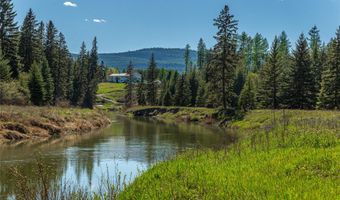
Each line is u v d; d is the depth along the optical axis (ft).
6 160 75.87
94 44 412.57
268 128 94.48
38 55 283.59
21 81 220.64
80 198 36.50
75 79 345.92
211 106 279.08
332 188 31.32
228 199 31.48
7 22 250.16
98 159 80.74
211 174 40.01
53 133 124.98
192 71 338.34
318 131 62.85
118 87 557.74
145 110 320.29
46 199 31.63
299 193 30.42
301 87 211.61
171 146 102.22
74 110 191.01
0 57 214.69
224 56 215.10
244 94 233.14
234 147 64.23
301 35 216.33
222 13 215.51
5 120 115.34
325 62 237.45
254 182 35.04
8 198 48.37
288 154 47.16
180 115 261.03
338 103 192.54
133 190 38.73
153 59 386.73
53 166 72.28
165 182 39.19
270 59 225.76
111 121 219.00
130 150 94.22
